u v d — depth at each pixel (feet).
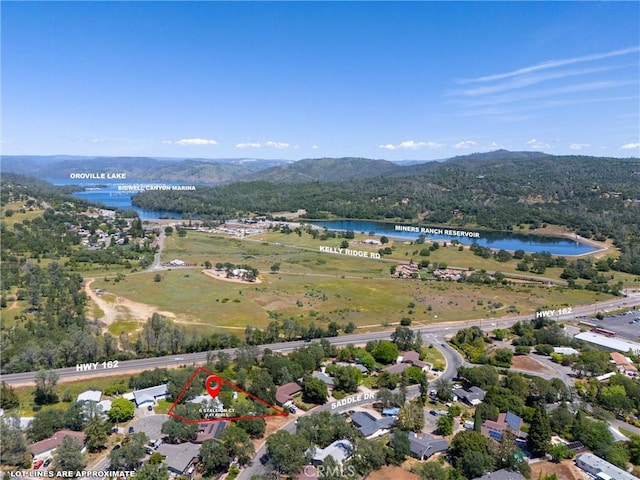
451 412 432.66
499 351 573.33
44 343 545.44
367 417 413.39
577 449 378.53
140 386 460.96
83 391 461.37
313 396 448.65
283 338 627.46
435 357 582.35
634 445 377.30
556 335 629.51
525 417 430.20
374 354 561.43
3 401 426.51
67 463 328.49
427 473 330.95
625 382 485.56
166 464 337.72
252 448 356.18
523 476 340.39
